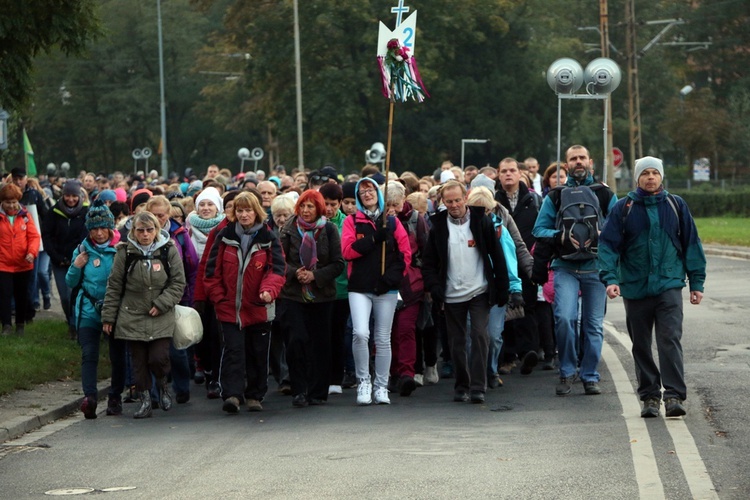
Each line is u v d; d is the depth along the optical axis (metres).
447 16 128.62
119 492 17.98
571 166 26.67
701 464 18.56
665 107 168.12
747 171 159.75
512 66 138.50
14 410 25.47
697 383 26.48
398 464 19.23
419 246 27.38
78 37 34.84
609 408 24.22
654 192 22.92
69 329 36.06
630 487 17.12
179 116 199.50
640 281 22.88
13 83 34.72
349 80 125.25
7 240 35.75
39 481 19.08
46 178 83.62
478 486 17.47
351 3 124.69
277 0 130.12
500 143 137.38
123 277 25.09
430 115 136.62
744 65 180.12
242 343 25.61
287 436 22.47
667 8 179.25
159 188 38.59
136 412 25.58
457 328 26.14
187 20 196.75
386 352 26.42
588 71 38.50
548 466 18.72
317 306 26.39
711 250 76.56
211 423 24.44
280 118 131.38
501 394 26.83
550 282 29.42
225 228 25.64
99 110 192.88
